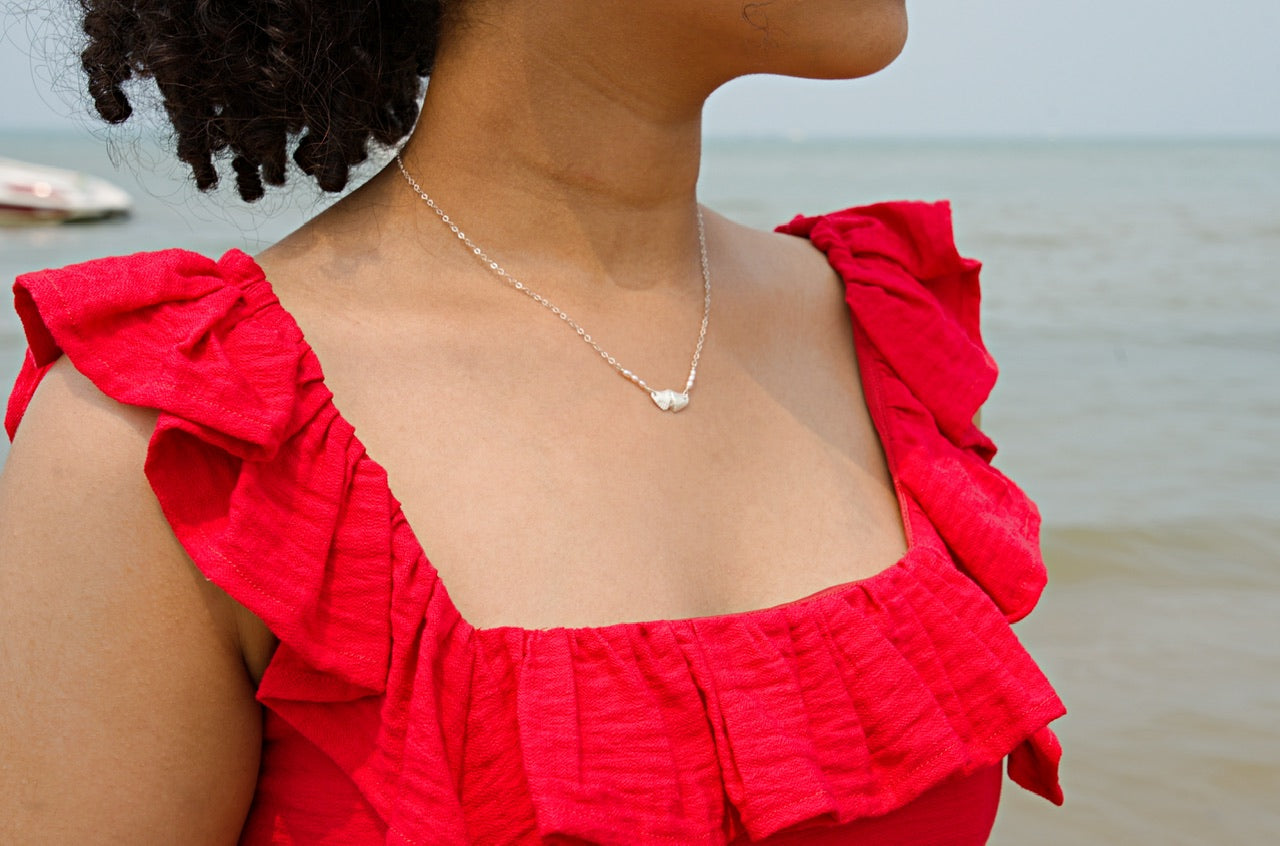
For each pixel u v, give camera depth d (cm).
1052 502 680
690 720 96
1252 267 1800
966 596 113
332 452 94
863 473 120
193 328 92
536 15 103
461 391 103
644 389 109
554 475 102
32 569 85
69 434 87
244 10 107
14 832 83
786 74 105
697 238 122
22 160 5419
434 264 108
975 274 144
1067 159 8488
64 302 88
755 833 94
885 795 102
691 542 104
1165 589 569
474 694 92
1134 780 412
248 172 117
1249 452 781
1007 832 389
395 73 113
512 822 91
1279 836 380
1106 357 1104
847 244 136
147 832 86
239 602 88
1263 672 484
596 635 96
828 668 102
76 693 84
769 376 119
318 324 103
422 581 93
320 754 93
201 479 89
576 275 111
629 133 108
